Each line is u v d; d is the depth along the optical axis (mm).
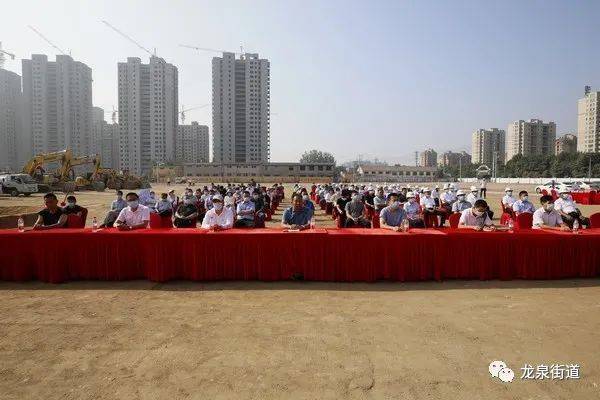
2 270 6953
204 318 5230
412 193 18078
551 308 5629
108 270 7004
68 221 8438
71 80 107875
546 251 7102
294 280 7070
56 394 3436
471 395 3424
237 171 114625
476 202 7980
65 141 107438
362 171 131875
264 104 131875
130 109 124875
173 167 111188
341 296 6199
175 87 130250
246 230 7324
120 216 8203
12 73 104562
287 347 4344
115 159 133625
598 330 4824
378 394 3430
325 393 3443
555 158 103875
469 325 4984
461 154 191750
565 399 3389
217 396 3396
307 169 117250
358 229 7574
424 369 3865
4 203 27906
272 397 3381
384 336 4645
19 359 4066
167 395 3412
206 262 6961
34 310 5535
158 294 6301
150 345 4387
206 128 159000
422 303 5852
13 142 105125
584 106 119625
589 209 26609
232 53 129500
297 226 7512
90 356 4129
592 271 7215
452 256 7039
